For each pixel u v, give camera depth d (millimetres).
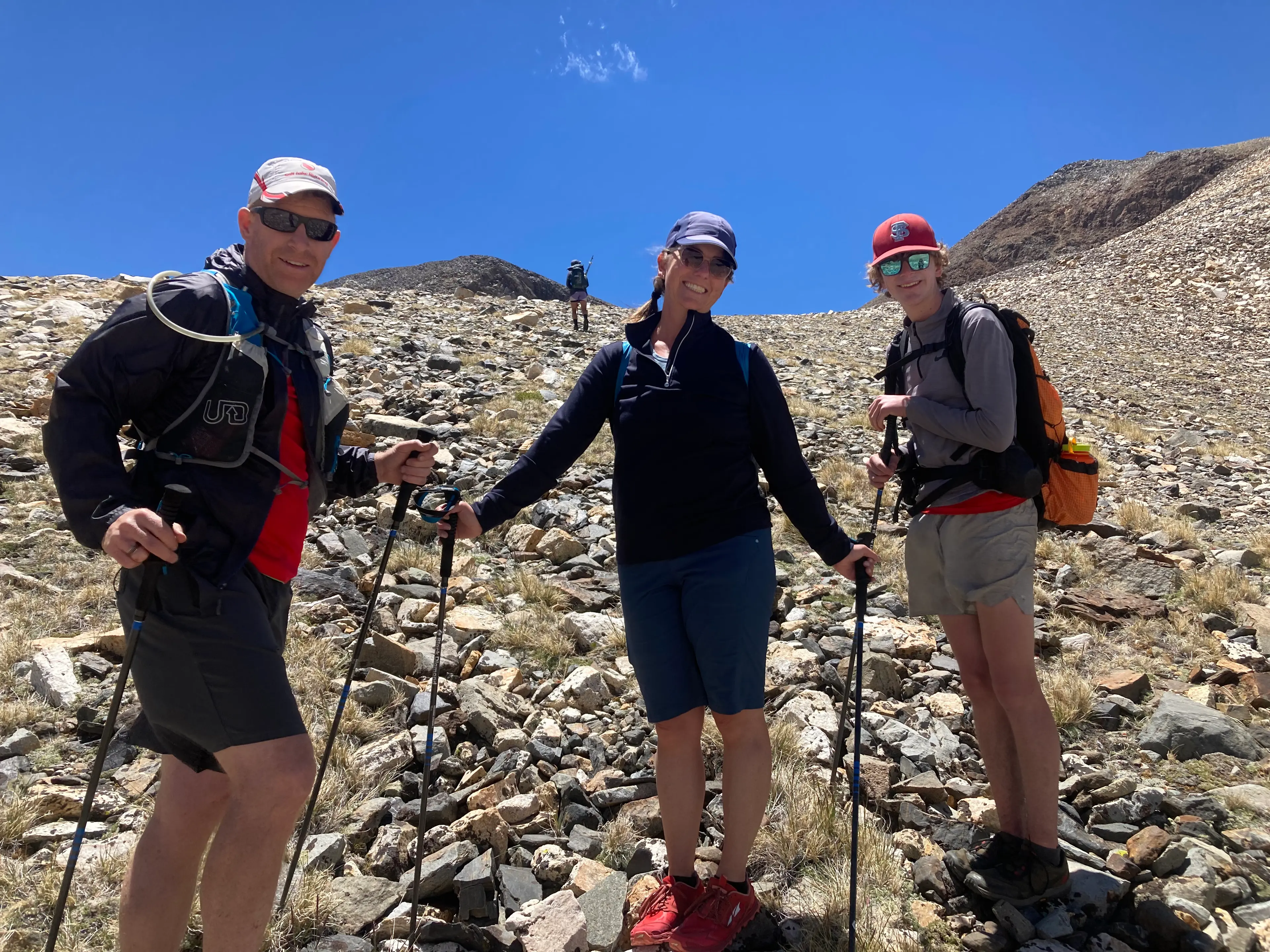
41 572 5594
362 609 5574
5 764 3746
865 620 5910
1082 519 3453
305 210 2553
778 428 3166
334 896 3137
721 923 2977
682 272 3105
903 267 3441
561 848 3568
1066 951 3133
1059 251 92625
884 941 3102
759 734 3078
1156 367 22219
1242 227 38125
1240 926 3238
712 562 3027
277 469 2521
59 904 2326
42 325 12664
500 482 3309
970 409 3363
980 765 4379
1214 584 6648
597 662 5176
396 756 3998
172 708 2379
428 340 14625
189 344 2385
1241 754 4465
